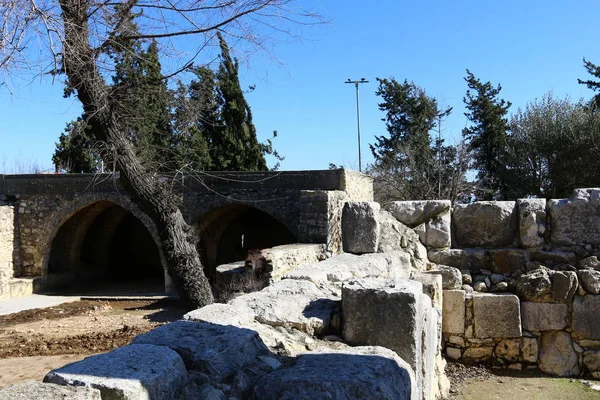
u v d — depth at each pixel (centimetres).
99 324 1374
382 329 353
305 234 1520
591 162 2689
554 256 655
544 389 547
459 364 618
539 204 677
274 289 425
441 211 698
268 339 331
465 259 681
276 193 1888
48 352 1023
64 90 802
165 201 870
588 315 599
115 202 2027
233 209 2178
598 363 589
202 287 875
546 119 2908
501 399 521
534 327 614
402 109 3794
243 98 2831
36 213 2109
